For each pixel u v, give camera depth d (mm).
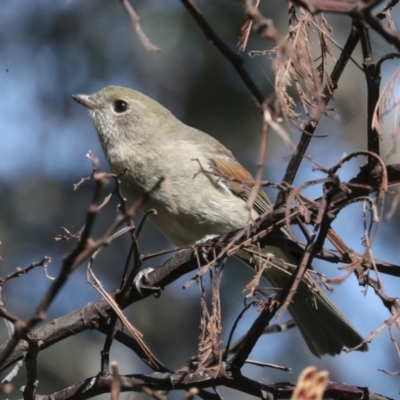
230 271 14359
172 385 6574
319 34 6516
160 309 15625
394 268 6547
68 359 14398
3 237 15227
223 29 13727
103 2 15016
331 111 6969
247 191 10297
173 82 14445
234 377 6516
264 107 5027
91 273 6680
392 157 12234
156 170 10234
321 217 5688
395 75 5973
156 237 15391
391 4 6488
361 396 6355
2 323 14562
